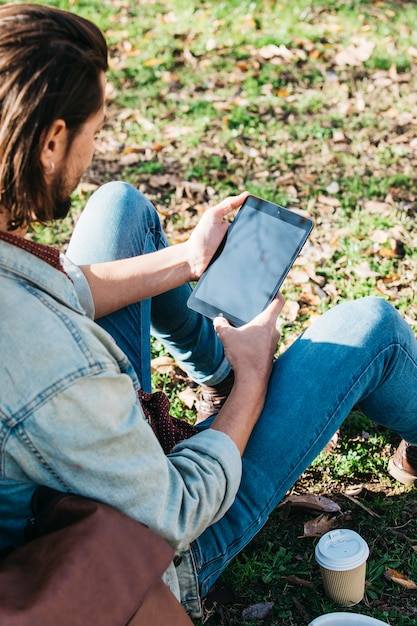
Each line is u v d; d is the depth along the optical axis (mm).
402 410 2088
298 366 1867
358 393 1880
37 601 1211
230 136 4832
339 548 2088
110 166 4594
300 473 1830
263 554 2348
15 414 1293
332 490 2578
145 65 5629
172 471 1503
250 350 1791
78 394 1309
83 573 1264
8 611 1187
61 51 1292
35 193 1369
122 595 1282
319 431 1819
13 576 1259
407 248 3789
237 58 5719
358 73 5543
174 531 1460
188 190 4293
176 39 5980
